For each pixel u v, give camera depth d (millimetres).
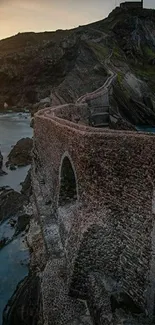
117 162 13766
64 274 16859
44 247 20172
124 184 13570
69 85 91875
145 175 12703
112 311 13086
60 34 183500
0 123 90562
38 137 29969
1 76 136500
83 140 15461
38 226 24219
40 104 101562
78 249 15023
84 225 15250
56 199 21812
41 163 28766
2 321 19016
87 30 140125
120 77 93125
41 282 17594
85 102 48156
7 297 20750
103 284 14125
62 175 20562
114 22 144750
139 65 124500
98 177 14719
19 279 22281
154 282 12492
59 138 20469
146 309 12766
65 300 15383
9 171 47250
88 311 14531
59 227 20203
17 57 139000
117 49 122875
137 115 85375
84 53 111625
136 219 13180
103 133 14680
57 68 126750
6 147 62000
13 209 31766
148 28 145875
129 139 13484
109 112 59781
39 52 138750
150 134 14055
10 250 25453
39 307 17531
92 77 94875
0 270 23312
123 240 13820
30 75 132000
